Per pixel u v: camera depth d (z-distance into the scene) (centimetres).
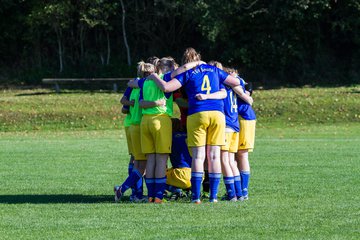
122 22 11031
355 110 7800
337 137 6138
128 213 2353
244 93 2725
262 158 4356
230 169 2686
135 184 2747
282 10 10106
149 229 2067
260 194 2833
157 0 10525
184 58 2628
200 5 9919
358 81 10444
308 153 4650
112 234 2003
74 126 7456
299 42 10662
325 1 10025
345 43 10988
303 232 2005
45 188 3123
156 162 2653
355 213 2308
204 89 2581
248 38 10638
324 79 10581
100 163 4178
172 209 2427
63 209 2464
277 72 10700
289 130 6988
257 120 7631
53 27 10750
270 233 1994
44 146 5397
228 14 10156
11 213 2389
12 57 11225
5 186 3191
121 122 7606
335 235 1962
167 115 2648
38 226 2136
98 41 11231
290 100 8212
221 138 2605
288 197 2727
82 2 10512
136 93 2741
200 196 2791
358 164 3950
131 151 2862
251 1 10300
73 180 3406
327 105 7975
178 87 2575
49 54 11269
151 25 11206
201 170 2598
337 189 2936
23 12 11050
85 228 2094
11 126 7425
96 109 7956
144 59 11269
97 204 2586
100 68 11019
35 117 7656
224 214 2306
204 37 10894
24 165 4081
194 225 2120
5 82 10656
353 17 10494
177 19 11231
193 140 2591
